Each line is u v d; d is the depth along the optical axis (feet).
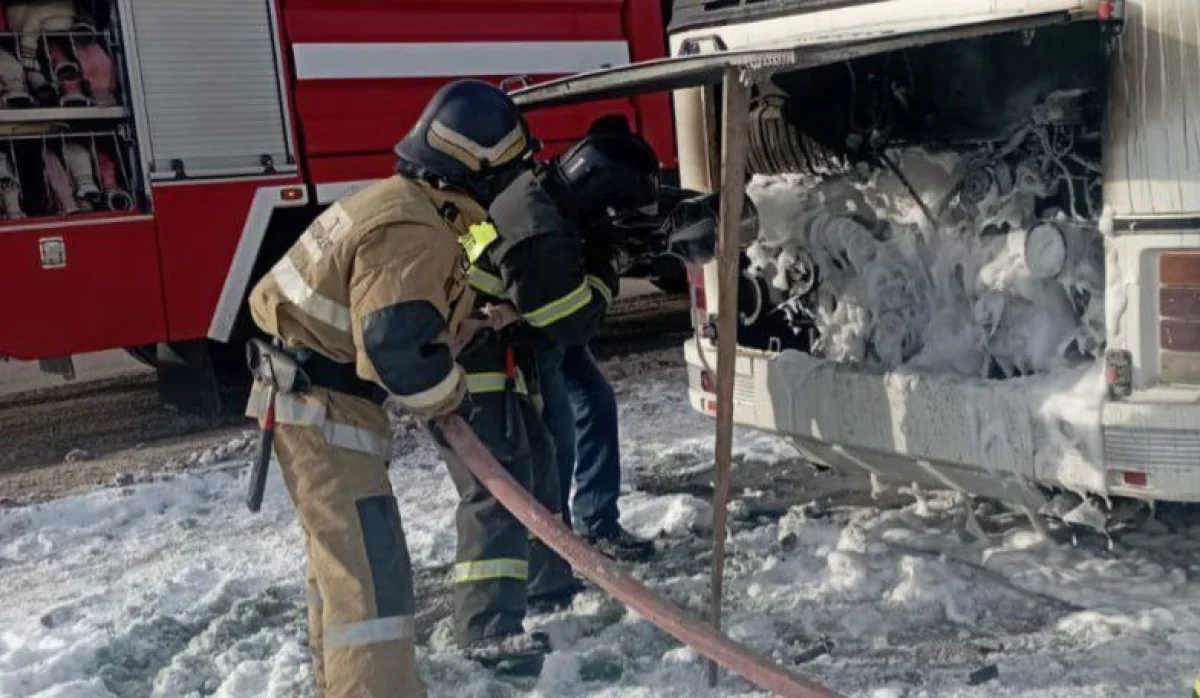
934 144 13.73
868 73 14.19
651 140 29.07
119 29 22.98
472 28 26.89
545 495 13.30
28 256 22.25
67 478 21.74
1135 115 11.62
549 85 13.65
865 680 11.61
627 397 24.48
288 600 14.70
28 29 22.43
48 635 14.03
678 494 17.48
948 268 13.76
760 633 12.68
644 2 29.50
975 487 13.51
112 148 23.49
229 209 24.11
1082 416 11.95
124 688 12.68
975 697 11.14
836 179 14.90
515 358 12.83
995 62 12.96
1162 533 14.51
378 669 9.98
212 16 23.82
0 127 22.30
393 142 25.96
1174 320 11.64
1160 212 11.57
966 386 12.90
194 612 14.49
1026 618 12.68
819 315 15.07
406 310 9.59
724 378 11.03
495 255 12.08
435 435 10.54
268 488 19.98
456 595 12.59
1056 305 12.84
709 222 13.03
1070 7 11.68
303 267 10.19
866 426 13.94
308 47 24.85
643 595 9.83
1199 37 11.23
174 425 25.20
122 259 23.13
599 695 11.64
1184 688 10.98
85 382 30.53
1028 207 12.93
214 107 23.91
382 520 10.25
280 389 10.25
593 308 12.43
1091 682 11.25
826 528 15.20
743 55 10.43
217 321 24.23
